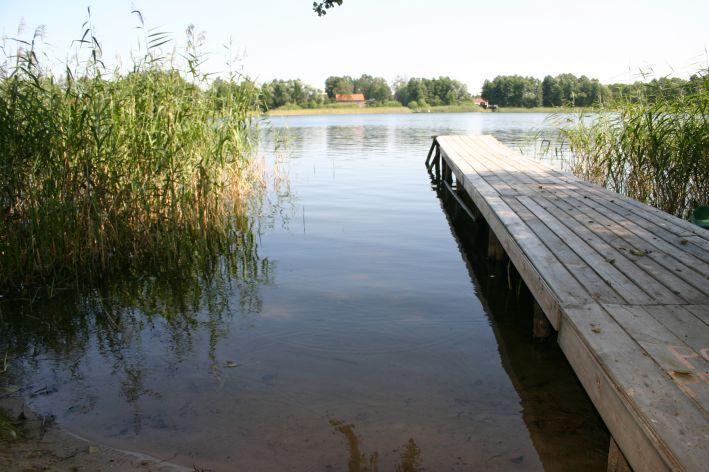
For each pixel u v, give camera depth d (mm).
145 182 5605
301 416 2764
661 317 2510
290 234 6801
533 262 3373
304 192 9984
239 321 4047
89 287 4832
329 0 6715
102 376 3225
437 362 3383
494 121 45875
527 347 3623
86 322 4074
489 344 3662
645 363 2082
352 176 12156
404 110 100438
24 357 3496
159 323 4035
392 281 5000
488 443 2525
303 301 4453
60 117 5305
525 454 2439
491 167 7859
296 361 3393
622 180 7562
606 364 2078
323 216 7910
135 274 5172
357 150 18500
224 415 2779
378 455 2430
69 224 5008
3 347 3650
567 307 2652
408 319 4086
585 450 2469
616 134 7859
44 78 5387
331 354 3490
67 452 2447
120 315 4203
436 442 2531
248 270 5312
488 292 4715
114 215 5328
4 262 4715
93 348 3625
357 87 139500
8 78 4945
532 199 5398
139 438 2578
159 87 6180
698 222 4805
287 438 2570
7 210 4691
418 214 8133
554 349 3586
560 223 4359
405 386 3076
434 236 6777
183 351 3555
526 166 7934
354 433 2609
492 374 3229
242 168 8000
